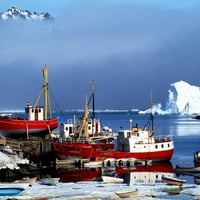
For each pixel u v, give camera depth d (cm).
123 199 7681
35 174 10250
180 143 18762
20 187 7925
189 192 8194
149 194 8025
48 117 13625
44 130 12106
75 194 8000
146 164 11719
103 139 12456
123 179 9544
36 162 10956
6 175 9556
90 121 13888
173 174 10394
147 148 11725
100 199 7644
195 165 10844
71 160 11269
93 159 11312
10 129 11781
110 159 11381
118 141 12025
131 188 8481
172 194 8050
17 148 10962
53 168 11075
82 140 11950
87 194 8000
